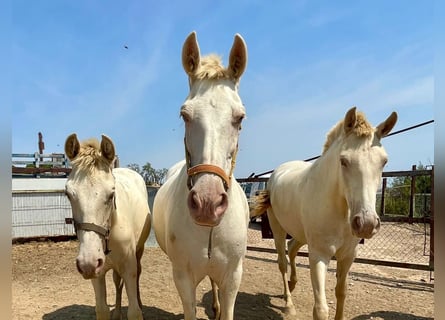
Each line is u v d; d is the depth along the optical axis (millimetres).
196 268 2332
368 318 3713
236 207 2383
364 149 2598
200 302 4254
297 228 3492
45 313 3832
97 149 2680
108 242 2607
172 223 2385
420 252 7105
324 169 2986
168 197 2752
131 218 3082
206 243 2273
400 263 5168
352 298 4324
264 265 6109
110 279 5391
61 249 7578
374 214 2436
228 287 2406
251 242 8539
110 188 2543
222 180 1892
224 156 1946
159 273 5621
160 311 3961
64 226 9047
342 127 2998
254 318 3754
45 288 4812
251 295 4508
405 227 10742
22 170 8891
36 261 6469
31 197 8758
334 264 6184
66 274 5594
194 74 2215
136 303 2922
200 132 1948
